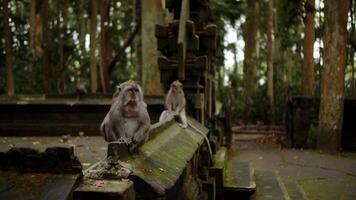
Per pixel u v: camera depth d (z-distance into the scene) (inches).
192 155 211.8
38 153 110.7
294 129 635.5
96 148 338.6
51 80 1022.4
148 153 160.9
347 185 382.9
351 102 597.3
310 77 777.6
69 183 105.6
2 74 1131.3
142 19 650.2
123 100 170.2
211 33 395.5
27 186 104.7
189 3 399.9
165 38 383.6
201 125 344.8
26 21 1171.9
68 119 484.4
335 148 580.1
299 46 1188.5
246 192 310.2
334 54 575.2
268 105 1005.2
